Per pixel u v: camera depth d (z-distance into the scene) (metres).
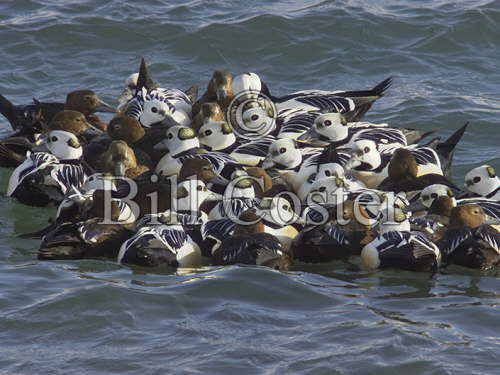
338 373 11.16
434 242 15.12
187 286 13.59
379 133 19.33
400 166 17.69
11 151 19.48
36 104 20.55
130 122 18.78
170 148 18.22
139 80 21.56
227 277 13.81
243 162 18.41
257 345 11.80
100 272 14.23
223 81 19.80
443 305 13.16
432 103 23.31
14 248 15.62
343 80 24.92
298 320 12.55
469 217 15.20
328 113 19.09
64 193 17.50
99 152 18.53
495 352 11.64
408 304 13.18
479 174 17.33
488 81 24.84
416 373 11.15
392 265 14.43
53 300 12.97
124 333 12.16
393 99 23.64
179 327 12.33
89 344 11.89
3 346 11.83
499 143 21.33
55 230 15.05
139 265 14.49
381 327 12.28
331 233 14.95
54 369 11.27
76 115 19.47
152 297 13.21
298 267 14.82
